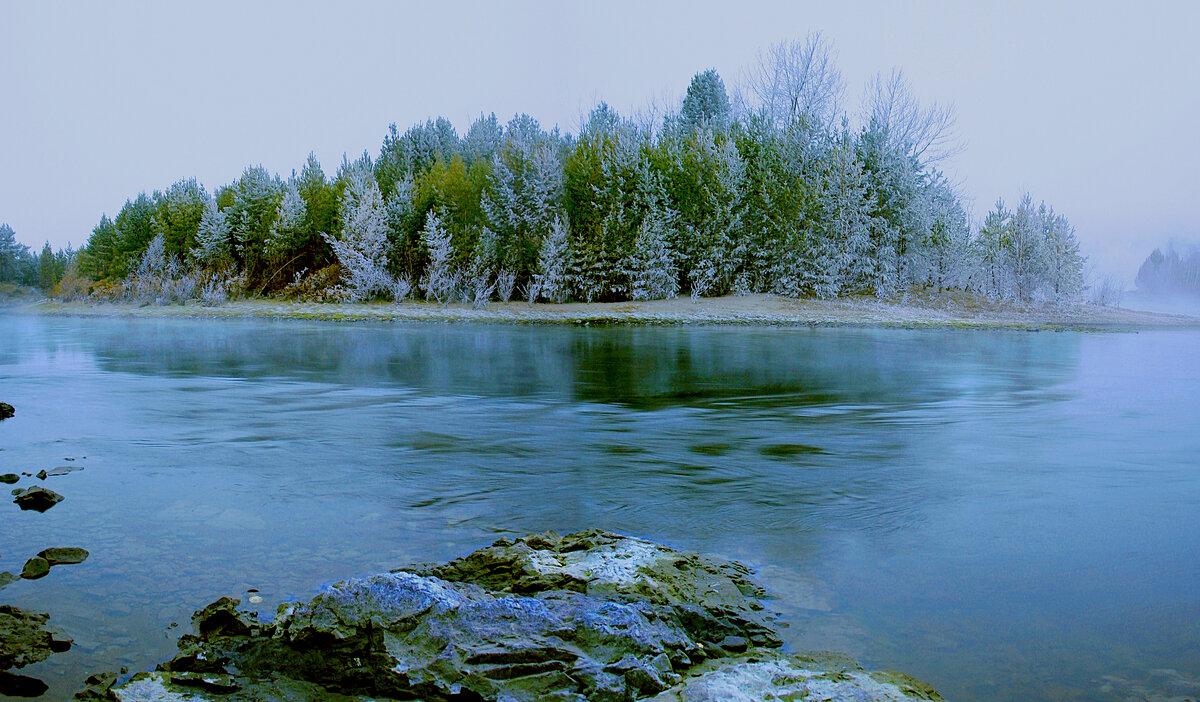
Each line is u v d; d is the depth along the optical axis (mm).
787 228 30750
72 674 2686
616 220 30750
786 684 2541
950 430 7488
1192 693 2543
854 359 14695
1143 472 5742
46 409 8664
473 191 33406
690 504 4840
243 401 9312
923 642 2924
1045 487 5301
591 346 17469
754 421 7965
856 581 3539
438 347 17234
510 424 7754
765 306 28891
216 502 4844
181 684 2607
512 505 4797
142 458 6148
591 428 7547
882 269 30656
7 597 3318
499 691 2490
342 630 2844
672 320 25984
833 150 31062
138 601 3291
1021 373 12461
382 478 5488
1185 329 24141
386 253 34094
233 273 38281
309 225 37406
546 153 32781
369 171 40125
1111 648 2889
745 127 37500
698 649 2814
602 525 4387
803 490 5188
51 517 4500
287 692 2561
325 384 10906
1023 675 2674
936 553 3932
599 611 2910
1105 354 15852
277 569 3648
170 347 17328
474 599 3084
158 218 42438
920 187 31875
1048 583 3523
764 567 3717
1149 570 3691
